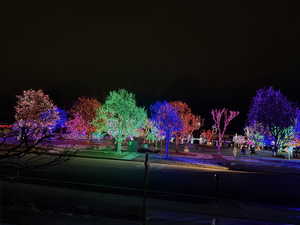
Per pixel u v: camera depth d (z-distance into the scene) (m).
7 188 10.44
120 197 10.86
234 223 7.97
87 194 10.97
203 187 15.37
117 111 37.50
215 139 75.00
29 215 7.17
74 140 47.81
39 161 18.34
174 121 39.94
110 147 44.06
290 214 10.06
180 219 7.95
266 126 53.84
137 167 23.02
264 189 16.08
